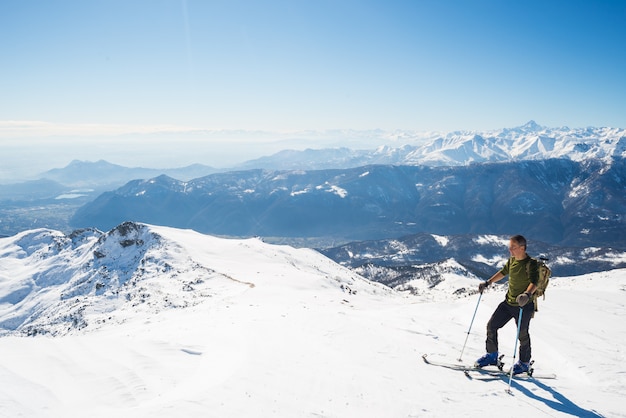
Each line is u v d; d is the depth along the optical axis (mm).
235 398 6840
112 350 10430
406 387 7836
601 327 13633
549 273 7770
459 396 7375
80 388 7559
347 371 8773
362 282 102812
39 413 6230
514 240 7895
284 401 6926
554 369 9570
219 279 66375
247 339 11836
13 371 8094
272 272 71750
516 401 7113
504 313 8391
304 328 13281
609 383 8156
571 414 6504
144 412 5949
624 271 47406
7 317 104562
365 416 6480
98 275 99500
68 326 61250
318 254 128500
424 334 12945
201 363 9727
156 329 19531
